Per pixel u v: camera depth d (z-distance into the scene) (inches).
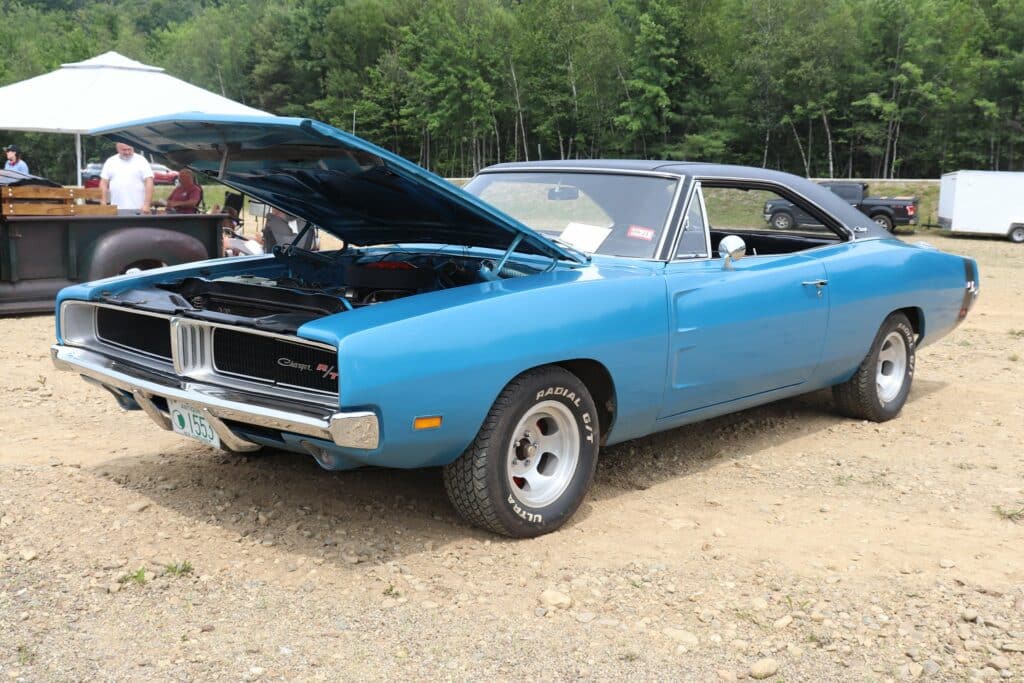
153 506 163.5
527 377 149.3
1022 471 199.9
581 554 150.2
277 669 112.9
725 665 117.9
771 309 190.4
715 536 159.6
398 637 122.3
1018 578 145.5
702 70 2630.4
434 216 166.6
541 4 2864.2
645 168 191.8
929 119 2325.3
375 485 177.8
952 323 255.4
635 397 167.0
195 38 3976.4
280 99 3764.8
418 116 2987.2
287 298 151.0
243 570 140.3
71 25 4505.4
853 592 139.4
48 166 2699.3
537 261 176.7
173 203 453.7
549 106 2844.5
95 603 128.6
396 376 131.5
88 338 171.9
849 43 2377.0
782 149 2664.9
